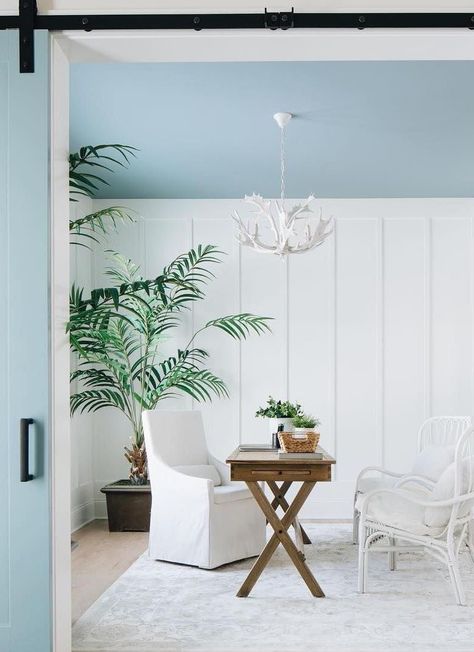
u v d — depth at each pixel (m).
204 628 3.62
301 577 4.58
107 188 6.53
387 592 4.25
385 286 6.93
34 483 2.78
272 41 2.87
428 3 2.79
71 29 2.83
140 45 2.92
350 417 6.89
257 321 6.45
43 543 2.77
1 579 2.77
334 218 6.94
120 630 3.60
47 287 2.80
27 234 2.81
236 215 5.08
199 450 5.46
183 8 2.82
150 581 4.53
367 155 5.57
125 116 4.67
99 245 6.94
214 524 4.79
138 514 6.20
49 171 2.84
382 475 6.83
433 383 6.88
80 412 6.57
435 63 3.90
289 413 5.09
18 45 2.84
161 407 6.91
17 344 2.79
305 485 4.22
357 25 2.78
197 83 4.14
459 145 5.35
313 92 4.31
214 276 6.95
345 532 6.05
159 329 6.46
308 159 5.67
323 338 6.93
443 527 4.16
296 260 6.95
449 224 6.93
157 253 6.96
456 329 6.89
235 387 6.91
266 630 3.59
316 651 3.29
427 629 3.60
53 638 2.80
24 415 2.79
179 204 6.97
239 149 5.39
